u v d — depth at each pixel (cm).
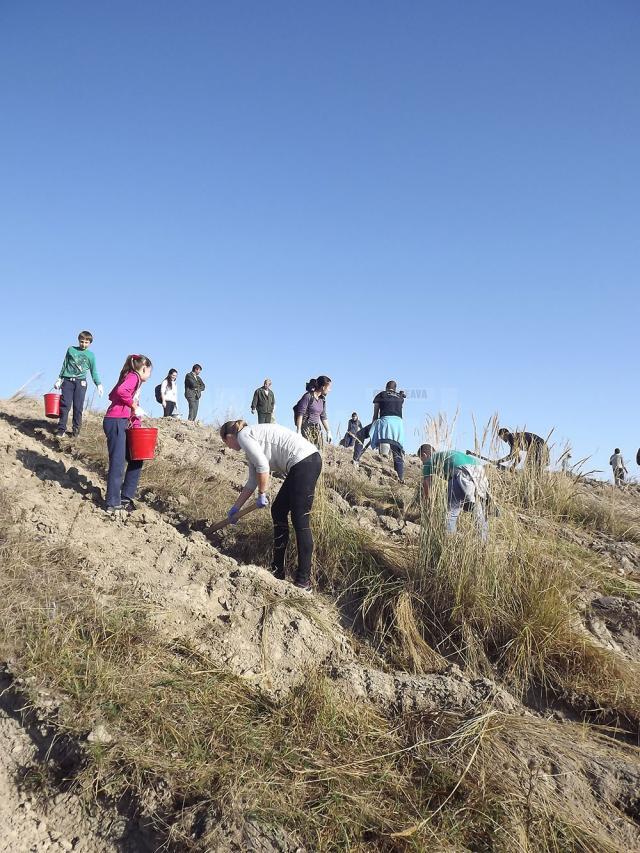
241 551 581
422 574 523
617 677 452
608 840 324
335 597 531
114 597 423
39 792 314
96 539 507
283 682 403
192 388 1430
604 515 794
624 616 527
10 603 391
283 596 480
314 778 328
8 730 337
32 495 557
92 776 312
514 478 700
